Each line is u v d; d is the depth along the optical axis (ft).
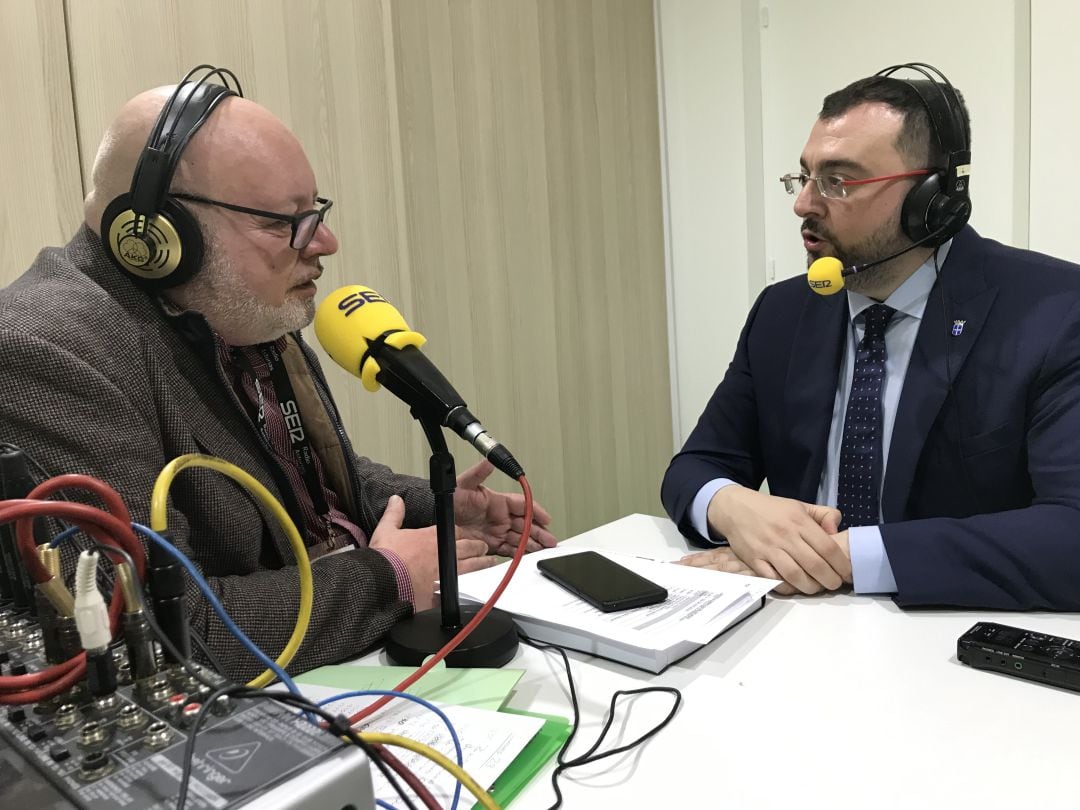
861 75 8.98
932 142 4.34
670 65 10.32
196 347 3.53
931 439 4.45
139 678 1.75
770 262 10.09
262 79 6.42
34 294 3.14
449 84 7.84
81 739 1.61
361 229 7.10
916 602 3.32
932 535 3.44
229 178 3.43
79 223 5.58
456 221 7.96
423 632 3.12
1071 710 2.49
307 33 6.68
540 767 2.30
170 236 3.34
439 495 3.02
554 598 3.36
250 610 2.90
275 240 3.59
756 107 9.84
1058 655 2.67
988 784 2.13
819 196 4.65
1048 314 4.20
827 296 5.04
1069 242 7.79
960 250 4.50
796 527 3.73
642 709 2.62
